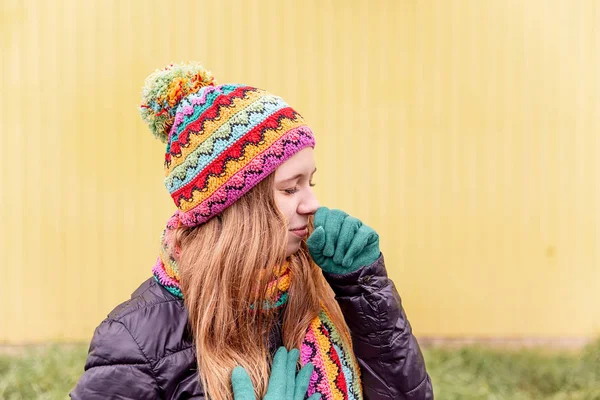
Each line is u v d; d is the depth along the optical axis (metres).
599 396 4.38
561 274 5.91
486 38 5.86
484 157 5.90
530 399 4.47
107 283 5.87
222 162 1.47
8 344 5.84
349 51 5.88
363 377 1.62
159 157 5.85
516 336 5.92
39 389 4.22
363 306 1.54
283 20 5.86
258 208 1.49
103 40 5.81
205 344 1.46
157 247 5.88
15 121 5.82
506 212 5.91
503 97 5.88
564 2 5.81
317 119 5.91
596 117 5.86
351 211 5.93
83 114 5.83
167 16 5.82
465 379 4.50
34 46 5.80
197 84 1.58
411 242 5.92
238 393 1.40
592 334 5.88
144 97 1.64
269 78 5.88
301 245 1.66
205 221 1.53
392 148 5.91
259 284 1.48
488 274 5.93
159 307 1.51
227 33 5.85
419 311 5.94
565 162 5.89
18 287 5.86
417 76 5.89
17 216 5.85
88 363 1.43
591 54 5.84
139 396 1.40
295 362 1.50
